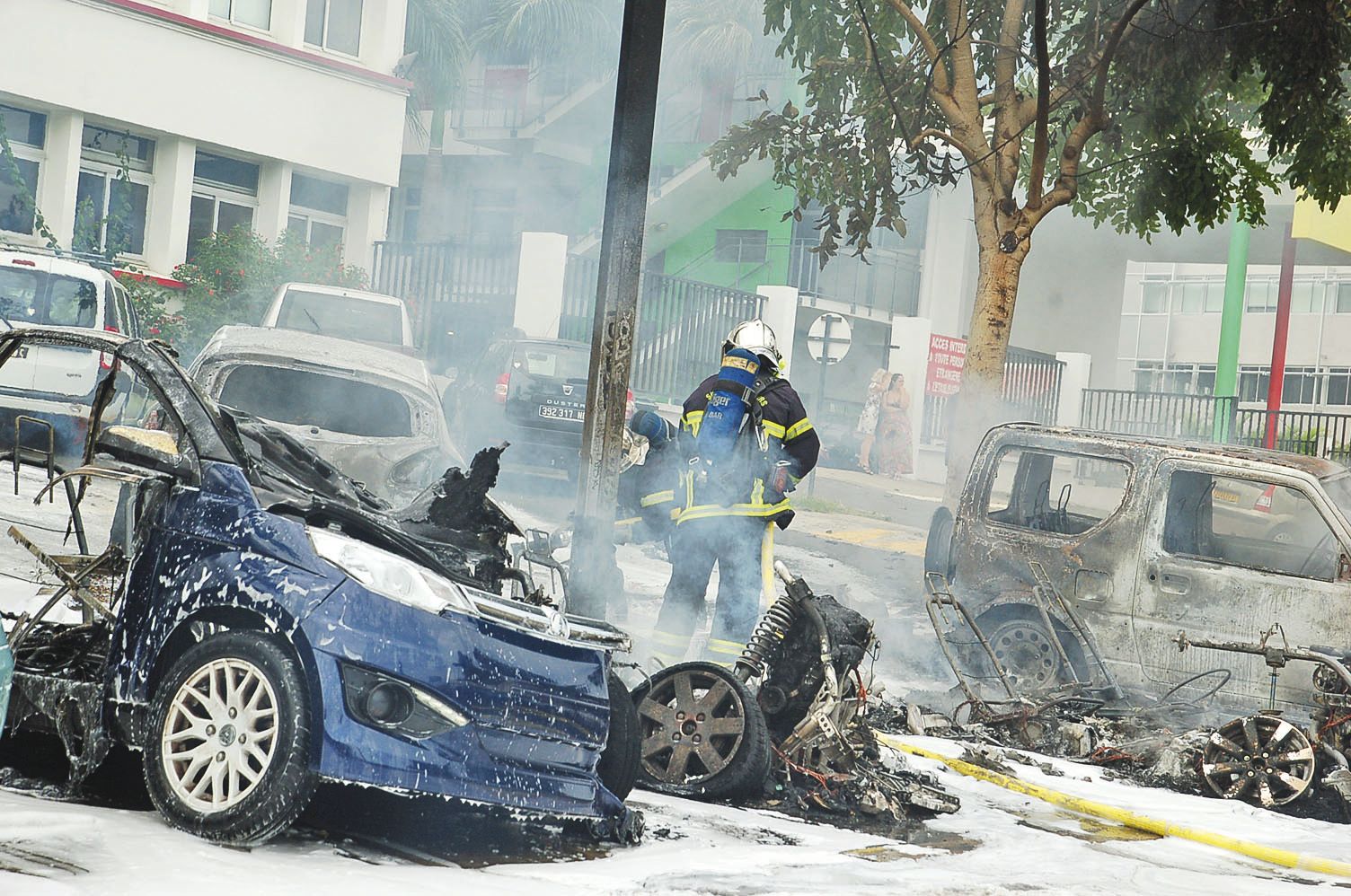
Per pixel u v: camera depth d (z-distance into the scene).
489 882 5.89
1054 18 18.19
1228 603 11.57
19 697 6.74
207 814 6.00
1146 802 9.44
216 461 6.62
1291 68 16.53
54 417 17.28
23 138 29.89
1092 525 12.50
